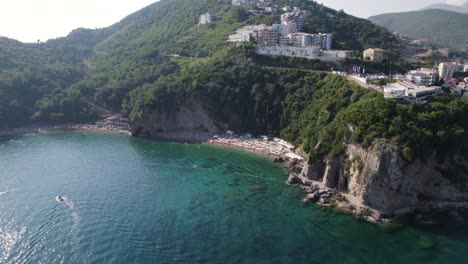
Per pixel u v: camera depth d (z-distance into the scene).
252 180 109.12
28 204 92.69
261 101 155.62
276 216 86.50
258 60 174.88
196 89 166.62
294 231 79.94
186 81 174.75
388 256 71.00
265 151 136.62
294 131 139.25
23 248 73.56
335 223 83.38
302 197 96.75
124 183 106.69
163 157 132.75
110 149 144.00
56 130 179.00
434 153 89.75
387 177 86.00
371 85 120.38
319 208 90.62
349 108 106.19
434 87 114.00
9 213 87.88
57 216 86.44
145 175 113.38
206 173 115.25
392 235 78.31
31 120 183.75
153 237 77.31
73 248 73.44
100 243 75.12
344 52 166.12
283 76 158.00
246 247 73.69
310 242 75.69
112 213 87.81
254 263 68.44
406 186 87.94
